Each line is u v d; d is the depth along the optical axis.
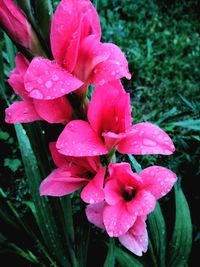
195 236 0.47
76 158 0.23
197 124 0.47
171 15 0.86
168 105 0.64
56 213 0.32
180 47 0.77
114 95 0.21
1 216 0.35
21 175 0.53
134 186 0.23
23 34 0.21
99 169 0.22
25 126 0.28
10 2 0.20
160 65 0.73
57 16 0.20
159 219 0.35
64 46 0.20
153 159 0.49
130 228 0.23
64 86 0.18
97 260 0.45
